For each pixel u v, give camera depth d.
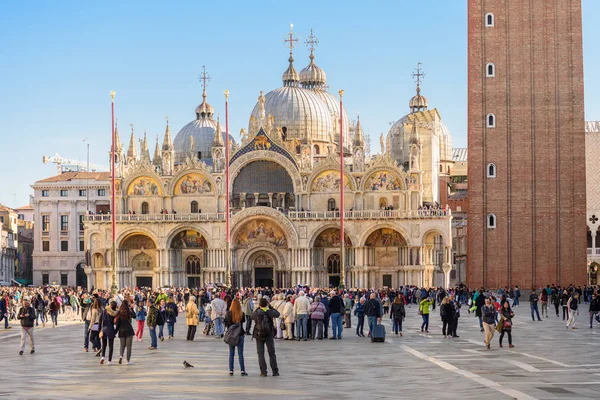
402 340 59.88
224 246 146.88
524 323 76.00
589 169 167.12
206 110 187.88
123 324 44.88
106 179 187.12
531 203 120.88
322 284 146.00
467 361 45.06
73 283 186.50
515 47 121.81
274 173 151.25
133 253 152.12
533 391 33.38
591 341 57.06
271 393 33.59
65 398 32.41
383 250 145.12
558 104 120.88
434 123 181.50
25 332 51.28
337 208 146.38
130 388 35.28
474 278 121.31
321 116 170.25
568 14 121.06
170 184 150.62
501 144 121.56
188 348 55.62
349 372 40.66
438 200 179.62
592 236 166.38
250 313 64.50
